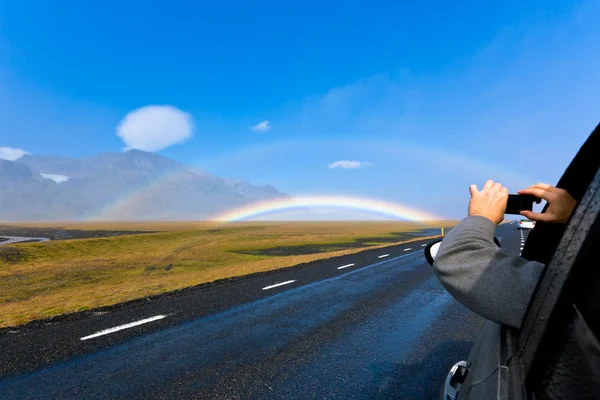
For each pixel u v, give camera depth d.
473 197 1.34
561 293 0.78
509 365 0.96
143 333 5.60
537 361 0.82
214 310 7.05
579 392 0.70
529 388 0.83
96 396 3.57
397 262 15.16
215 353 4.75
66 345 5.04
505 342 1.10
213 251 24.91
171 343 5.14
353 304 7.59
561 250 0.83
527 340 0.89
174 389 3.72
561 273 0.80
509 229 49.03
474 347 1.58
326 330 5.77
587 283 0.73
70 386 3.78
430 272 12.18
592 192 0.79
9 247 22.41
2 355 4.66
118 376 4.03
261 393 3.63
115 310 7.09
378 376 4.01
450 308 7.25
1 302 9.33
